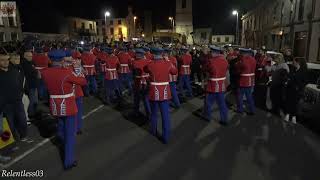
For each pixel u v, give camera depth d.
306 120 7.73
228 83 11.66
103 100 10.18
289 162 5.15
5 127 5.81
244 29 44.62
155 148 5.79
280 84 8.21
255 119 7.79
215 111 8.66
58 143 6.09
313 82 8.15
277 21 25.72
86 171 4.85
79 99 6.46
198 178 4.59
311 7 18.47
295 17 21.14
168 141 6.11
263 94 10.29
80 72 5.81
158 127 7.17
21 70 6.61
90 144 5.99
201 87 12.36
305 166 5.00
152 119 6.53
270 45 27.88
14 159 5.30
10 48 7.81
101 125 7.27
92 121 7.62
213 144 5.98
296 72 7.21
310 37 18.47
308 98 7.37
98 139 6.28
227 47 12.53
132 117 8.02
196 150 5.68
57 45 15.14
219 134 6.59
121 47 11.36
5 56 5.55
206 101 7.58
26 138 6.36
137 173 4.76
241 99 8.24
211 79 7.21
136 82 7.96
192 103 9.77
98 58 11.87
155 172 4.79
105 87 9.91
